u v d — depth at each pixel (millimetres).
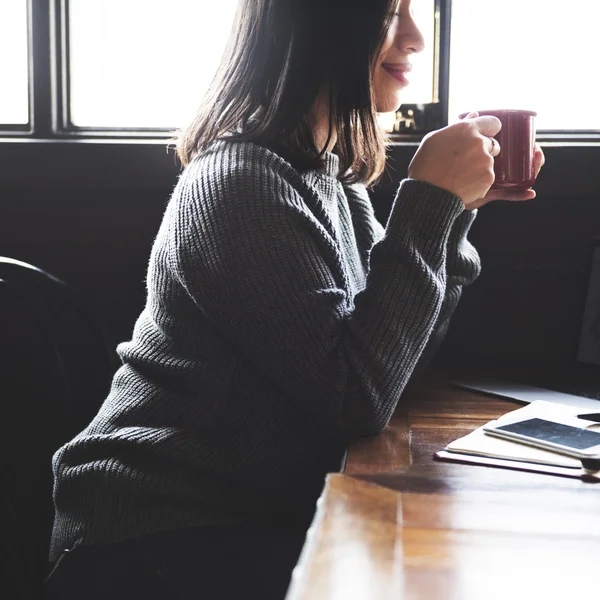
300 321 1020
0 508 1321
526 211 1653
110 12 1729
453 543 589
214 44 1720
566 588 517
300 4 1135
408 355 1048
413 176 1104
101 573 1063
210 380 1080
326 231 1103
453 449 923
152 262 1189
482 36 1687
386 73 1242
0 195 1705
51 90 1705
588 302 1555
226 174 1073
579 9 1660
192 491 1057
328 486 724
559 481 804
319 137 1250
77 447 1124
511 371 1512
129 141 1685
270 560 1028
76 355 1491
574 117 1691
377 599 490
